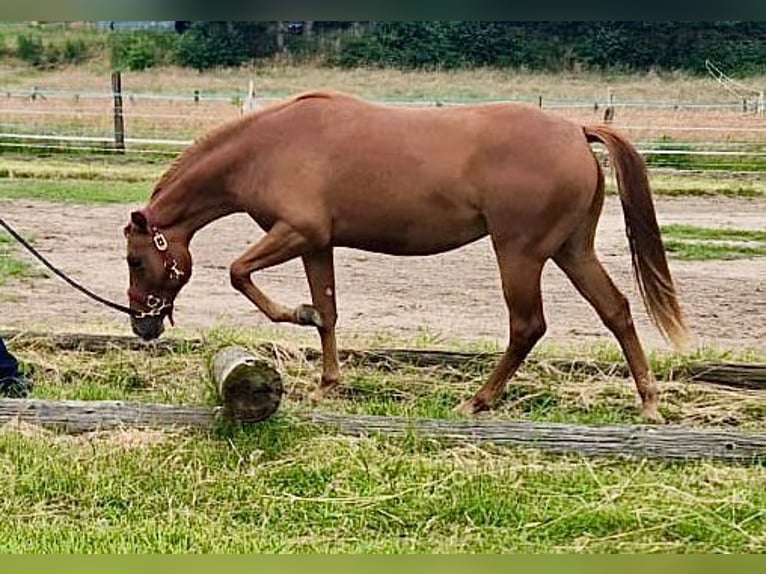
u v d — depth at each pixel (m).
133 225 6.24
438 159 5.90
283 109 6.15
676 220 13.44
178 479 5.20
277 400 5.57
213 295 9.41
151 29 29.94
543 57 28.23
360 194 5.96
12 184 15.04
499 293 9.71
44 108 22.03
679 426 5.75
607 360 7.19
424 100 21.09
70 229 12.12
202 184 6.23
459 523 4.91
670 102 23.55
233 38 28.36
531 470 5.22
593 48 28.11
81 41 29.12
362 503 5.01
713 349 7.67
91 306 8.92
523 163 5.83
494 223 5.92
